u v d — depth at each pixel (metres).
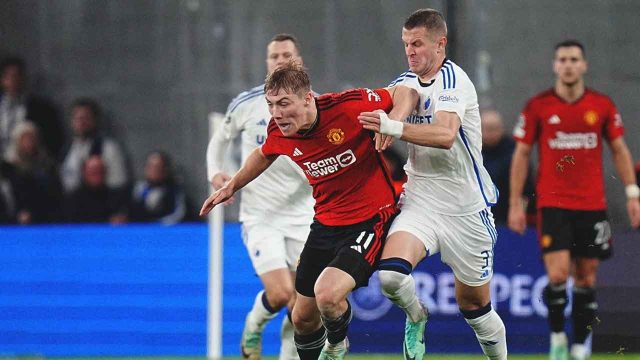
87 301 33.44
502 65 34.66
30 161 36.47
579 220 30.06
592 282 30.44
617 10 34.53
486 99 34.78
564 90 30.06
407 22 20.41
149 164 35.56
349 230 20.59
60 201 36.47
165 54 35.72
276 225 25.73
